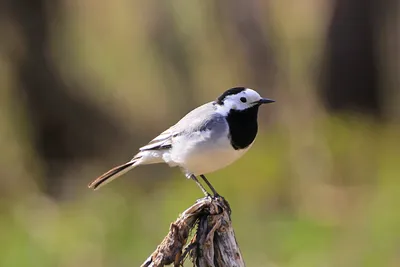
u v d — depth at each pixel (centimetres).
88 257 1252
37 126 1812
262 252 1265
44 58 1869
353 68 2009
